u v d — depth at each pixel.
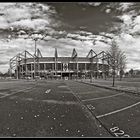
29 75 118.19
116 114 8.23
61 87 27.62
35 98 13.59
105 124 6.49
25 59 124.38
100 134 5.41
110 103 11.48
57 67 121.12
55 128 5.92
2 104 10.60
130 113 8.48
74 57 122.12
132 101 12.39
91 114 8.18
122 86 27.05
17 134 5.30
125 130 5.80
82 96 15.29
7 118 7.18
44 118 7.26
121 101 12.38
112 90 21.52
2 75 145.00
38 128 5.90
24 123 6.47
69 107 9.88
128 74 108.88
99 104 11.08
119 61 35.44
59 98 13.73
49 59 121.50
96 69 102.69
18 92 18.34
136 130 5.82
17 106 9.94
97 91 20.22
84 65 122.00
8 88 24.19
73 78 109.00
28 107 9.66
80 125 6.32
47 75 116.44
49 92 18.75
